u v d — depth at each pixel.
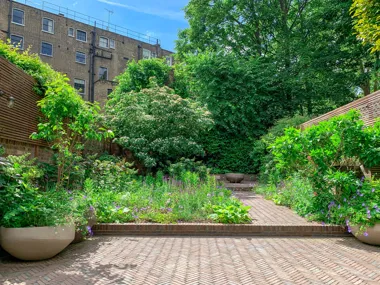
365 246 4.76
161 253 4.24
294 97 17.75
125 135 12.25
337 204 5.77
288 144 6.07
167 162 11.71
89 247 4.54
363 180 5.85
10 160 4.51
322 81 17.33
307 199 6.76
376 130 5.68
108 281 3.18
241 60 17.52
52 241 3.76
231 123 16.05
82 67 29.31
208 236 5.41
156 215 5.86
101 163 8.44
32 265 3.68
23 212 3.81
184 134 12.68
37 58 8.63
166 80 19.91
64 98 5.72
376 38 6.70
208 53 17.31
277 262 3.88
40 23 27.03
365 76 16.20
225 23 20.55
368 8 6.39
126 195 6.81
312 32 18.11
